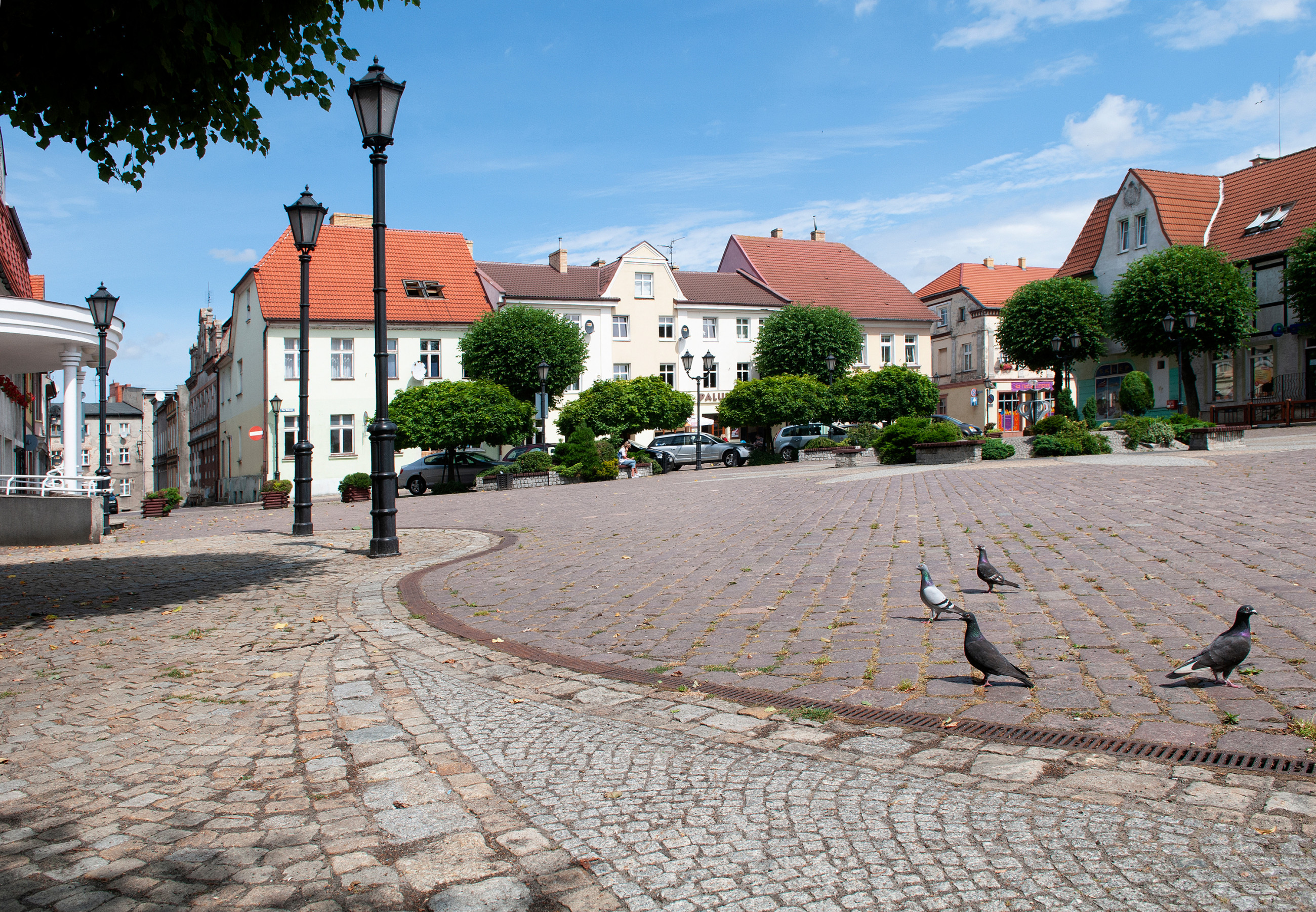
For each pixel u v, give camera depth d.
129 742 4.54
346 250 43.72
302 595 8.93
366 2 8.21
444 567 10.53
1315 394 36.88
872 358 55.59
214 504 50.72
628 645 6.29
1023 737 4.11
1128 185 45.06
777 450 39.22
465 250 46.97
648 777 3.90
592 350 48.28
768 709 4.73
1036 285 44.44
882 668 5.30
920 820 3.34
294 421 40.56
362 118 11.58
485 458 35.31
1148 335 38.28
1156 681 4.73
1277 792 3.38
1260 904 2.66
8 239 26.22
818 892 2.86
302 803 3.73
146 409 103.44
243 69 7.72
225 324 50.97
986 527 10.76
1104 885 2.81
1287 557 7.59
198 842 3.38
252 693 5.39
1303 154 40.66
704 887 2.92
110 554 13.23
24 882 3.09
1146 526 9.90
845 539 10.63
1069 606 6.49
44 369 22.92
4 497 15.07
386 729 4.67
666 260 50.16
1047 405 58.62
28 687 5.56
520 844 3.29
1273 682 4.56
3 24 6.77
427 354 42.94
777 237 61.91
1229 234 41.59
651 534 12.48
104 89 7.56
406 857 3.21
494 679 5.61
